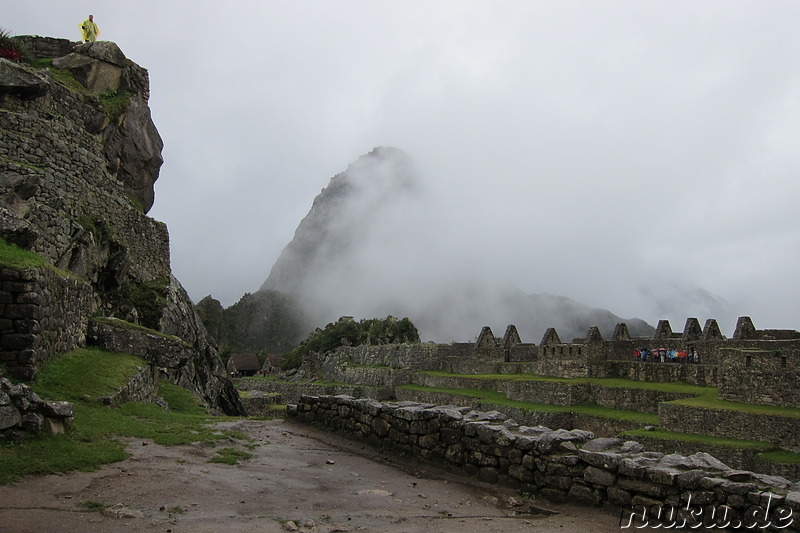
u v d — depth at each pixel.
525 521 8.85
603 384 41.19
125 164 31.69
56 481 8.95
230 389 34.59
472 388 56.38
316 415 16.98
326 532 7.88
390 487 10.81
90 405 14.58
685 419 30.62
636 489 8.95
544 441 10.34
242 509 8.67
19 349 13.68
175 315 28.61
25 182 18.36
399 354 72.75
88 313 20.80
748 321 42.00
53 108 24.22
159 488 9.32
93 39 31.56
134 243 28.22
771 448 26.17
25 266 14.02
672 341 44.16
